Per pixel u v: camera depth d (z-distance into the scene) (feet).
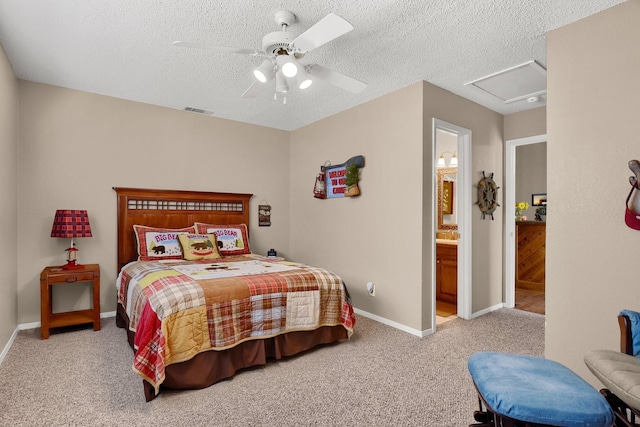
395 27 7.56
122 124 12.26
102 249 11.88
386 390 7.10
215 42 8.30
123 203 12.13
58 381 7.29
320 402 6.63
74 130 11.39
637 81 6.50
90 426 5.78
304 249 15.56
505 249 13.73
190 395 6.87
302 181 15.78
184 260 11.60
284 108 13.19
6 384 7.13
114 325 11.09
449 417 6.17
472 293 12.26
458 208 12.25
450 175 15.99
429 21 7.33
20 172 10.48
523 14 7.07
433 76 10.13
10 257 9.36
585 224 7.16
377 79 10.33
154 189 12.68
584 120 7.18
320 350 9.23
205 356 7.26
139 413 6.19
